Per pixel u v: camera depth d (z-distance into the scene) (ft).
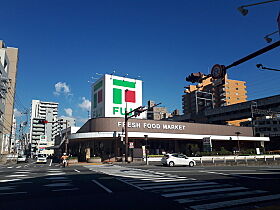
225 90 311.06
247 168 70.18
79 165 94.89
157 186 34.24
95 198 25.94
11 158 151.02
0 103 153.17
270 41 31.83
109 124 119.85
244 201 24.53
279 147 214.28
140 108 95.35
